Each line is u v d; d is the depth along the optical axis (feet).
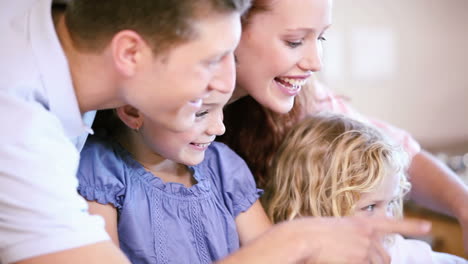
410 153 4.10
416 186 4.08
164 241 2.84
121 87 2.28
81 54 2.29
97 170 2.75
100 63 2.26
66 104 2.34
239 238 3.21
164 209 2.89
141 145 2.91
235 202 3.18
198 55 2.13
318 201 3.44
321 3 2.81
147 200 2.86
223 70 2.28
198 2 2.06
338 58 8.25
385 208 3.51
